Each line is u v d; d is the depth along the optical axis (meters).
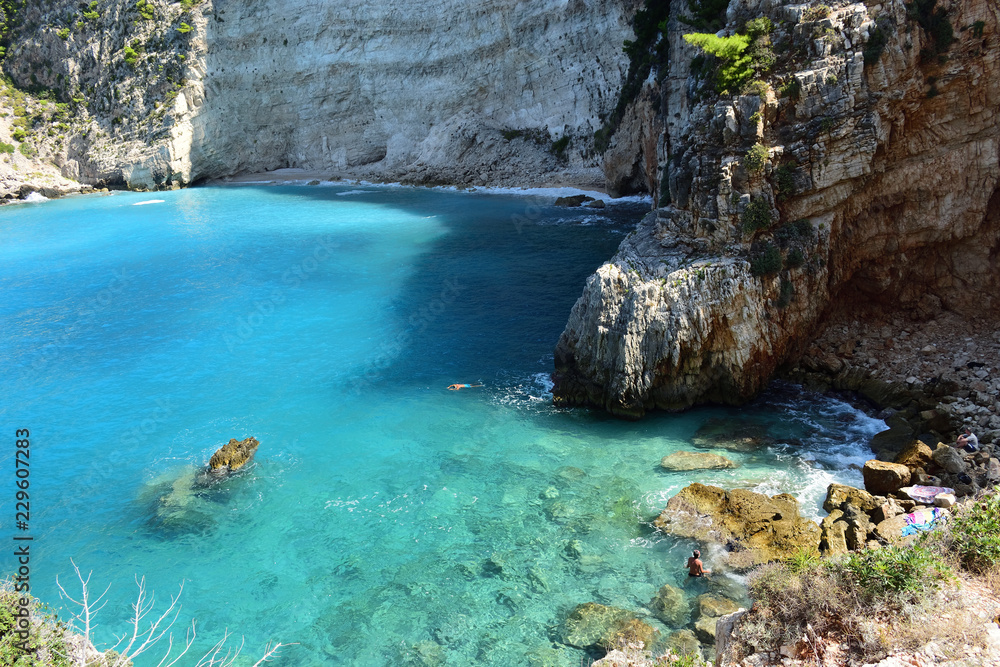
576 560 18.09
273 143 94.88
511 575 17.70
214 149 92.94
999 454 19.88
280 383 30.05
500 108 78.38
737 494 19.42
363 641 15.88
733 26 26.89
